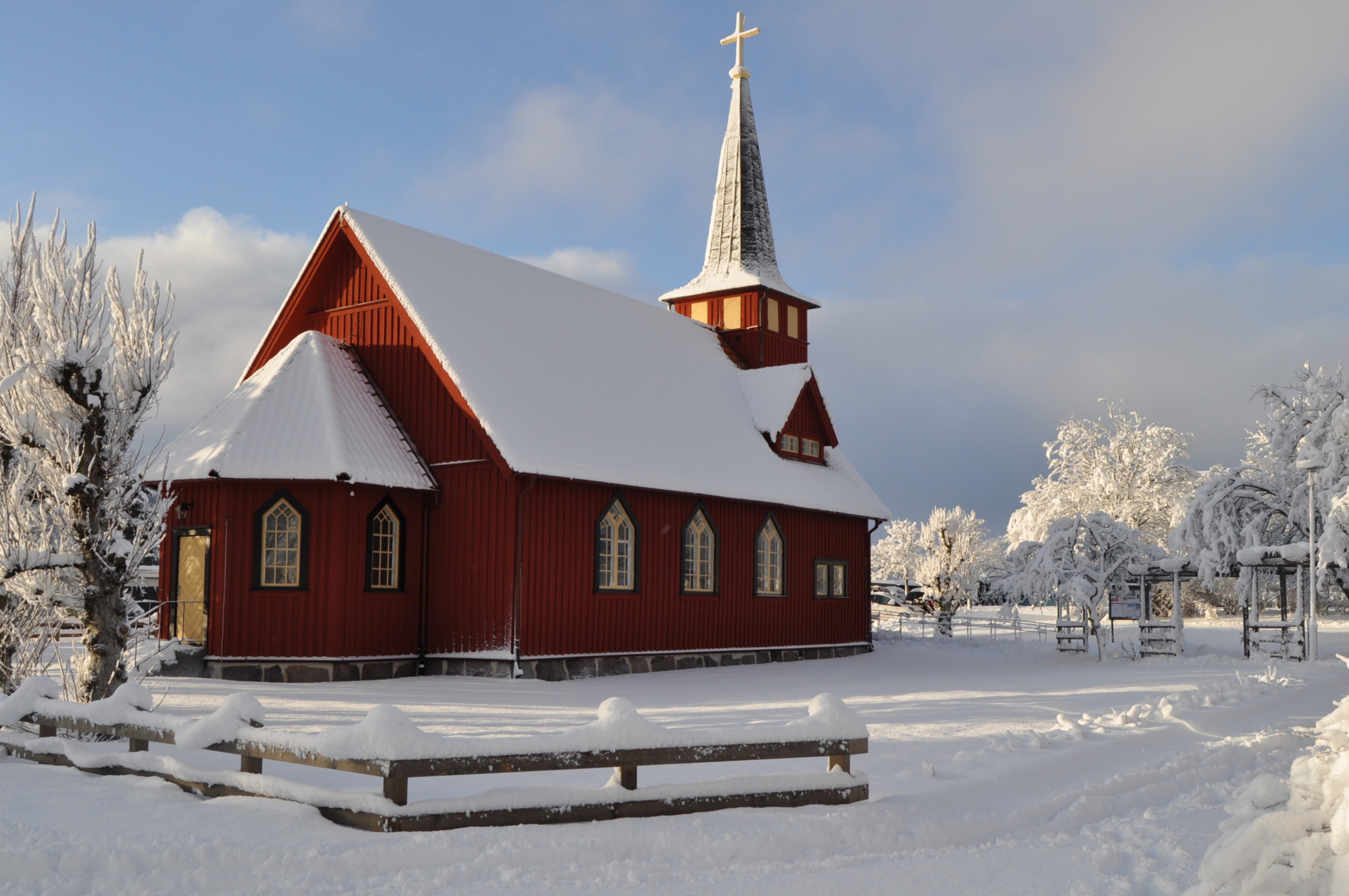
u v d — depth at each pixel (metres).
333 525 22.84
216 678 22.38
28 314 14.04
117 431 13.09
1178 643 30.77
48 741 10.27
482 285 27.80
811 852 7.80
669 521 27.61
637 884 6.87
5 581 12.58
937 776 10.44
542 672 23.62
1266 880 5.31
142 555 13.04
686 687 22.08
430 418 25.12
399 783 7.68
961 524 56.25
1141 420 60.41
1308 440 30.81
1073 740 12.66
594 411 27.06
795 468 34.12
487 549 23.88
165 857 7.03
